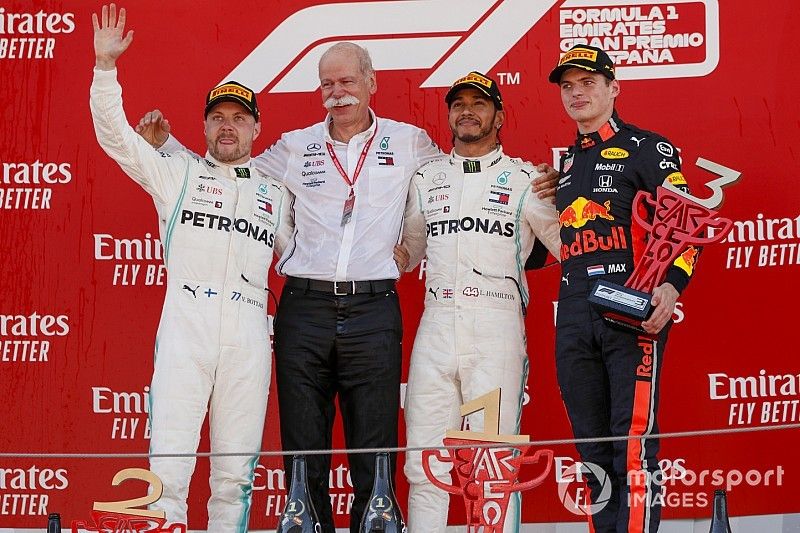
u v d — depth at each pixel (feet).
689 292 72.33
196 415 63.46
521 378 65.26
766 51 73.56
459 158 67.46
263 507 73.20
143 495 73.05
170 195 65.21
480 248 65.57
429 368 65.00
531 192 66.18
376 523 55.31
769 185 72.90
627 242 61.11
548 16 75.00
